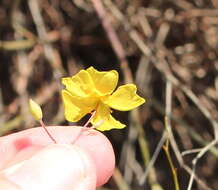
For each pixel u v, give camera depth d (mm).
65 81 117
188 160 225
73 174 109
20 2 240
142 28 231
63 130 144
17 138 143
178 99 229
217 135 175
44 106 230
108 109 117
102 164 139
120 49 211
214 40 231
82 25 236
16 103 229
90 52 241
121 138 231
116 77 115
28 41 223
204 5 234
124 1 235
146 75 226
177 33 235
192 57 232
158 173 228
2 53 241
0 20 235
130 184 222
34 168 108
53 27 238
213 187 226
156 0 235
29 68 230
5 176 107
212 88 230
